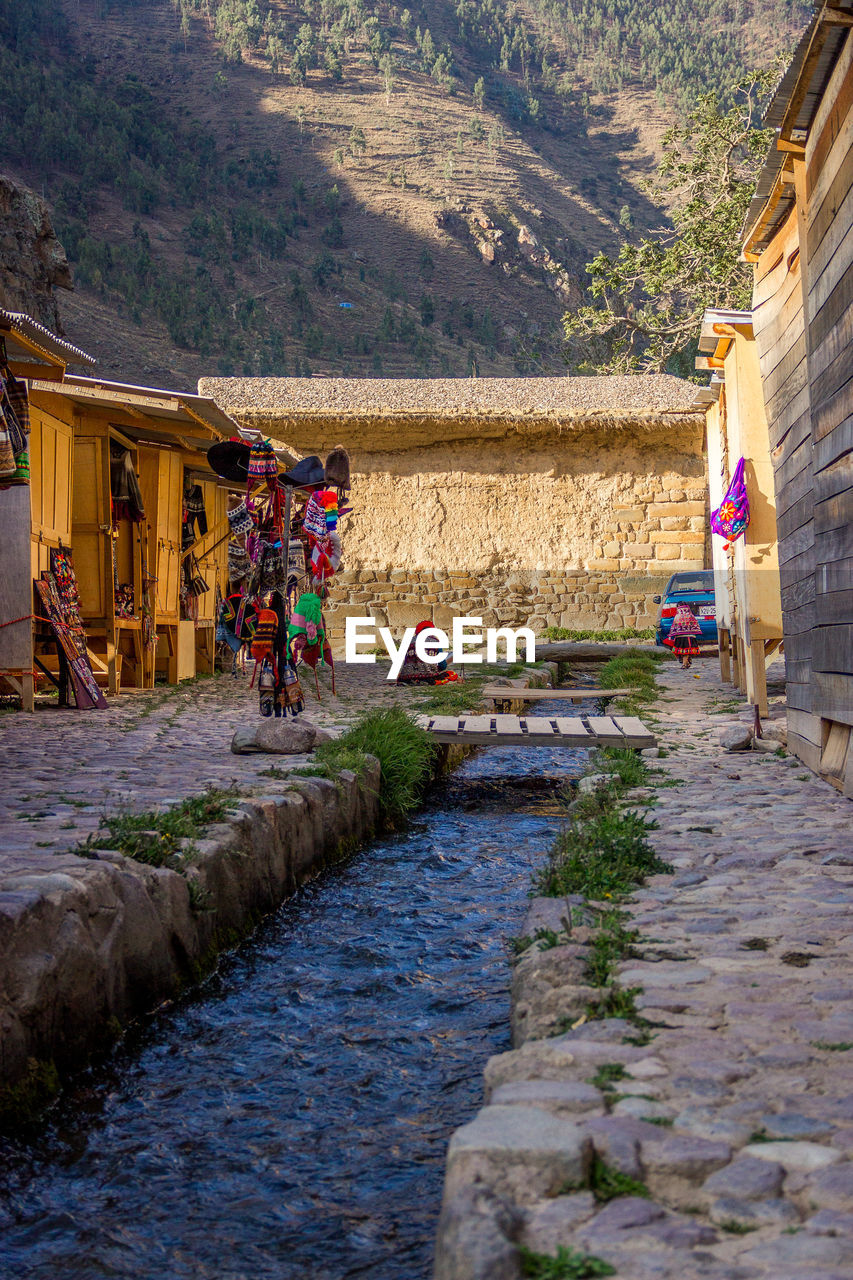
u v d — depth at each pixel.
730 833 5.83
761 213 8.41
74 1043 3.64
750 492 11.10
